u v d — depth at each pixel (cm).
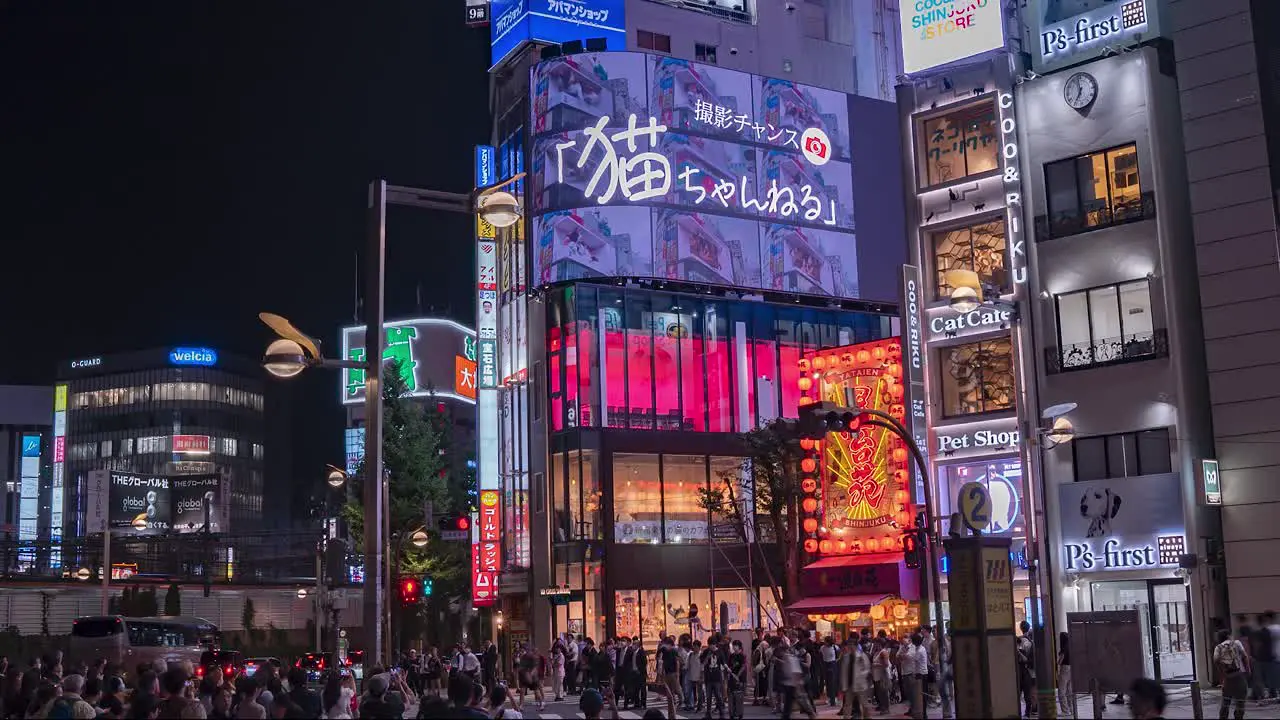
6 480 16088
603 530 5381
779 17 6588
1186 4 3931
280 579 9050
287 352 1872
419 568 5938
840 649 3456
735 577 5559
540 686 3897
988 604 1812
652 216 5638
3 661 2778
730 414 5762
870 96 6756
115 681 1919
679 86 5769
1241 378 3728
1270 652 2884
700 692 3456
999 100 4231
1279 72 3772
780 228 5869
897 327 6278
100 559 8556
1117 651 2470
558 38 6109
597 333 5575
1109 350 3922
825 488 4556
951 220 4369
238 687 1508
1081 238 4006
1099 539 3834
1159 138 3897
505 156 6166
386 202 1938
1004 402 4191
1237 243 3766
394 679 3166
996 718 1795
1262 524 3662
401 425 6281
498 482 6116
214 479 9819
